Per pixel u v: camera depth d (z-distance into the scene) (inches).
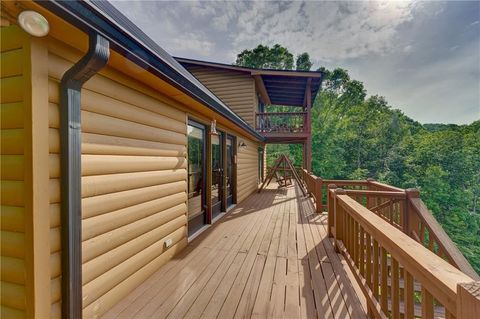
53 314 60.8
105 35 57.1
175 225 124.8
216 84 404.5
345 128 1031.0
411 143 1083.9
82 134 70.3
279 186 427.5
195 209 164.1
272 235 158.6
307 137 375.2
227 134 240.4
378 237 66.4
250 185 348.5
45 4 44.7
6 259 58.6
